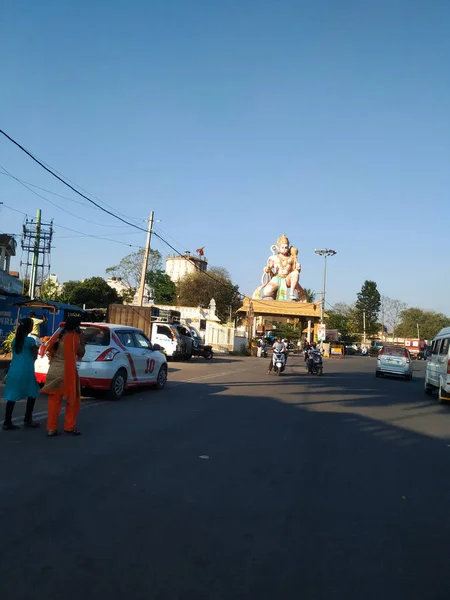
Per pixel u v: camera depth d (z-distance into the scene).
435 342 18.62
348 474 7.06
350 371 32.22
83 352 8.67
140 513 5.12
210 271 77.50
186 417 10.81
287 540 4.69
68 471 6.40
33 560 4.02
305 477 6.79
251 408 12.84
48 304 19.67
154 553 4.25
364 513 5.53
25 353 8.70
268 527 4.97
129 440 8.30
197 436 8.93
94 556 4.14
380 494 6.23
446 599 3.78
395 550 4.60
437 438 10.28
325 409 13.56
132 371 13.37
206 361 32.91
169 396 14.19
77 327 8.56
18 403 11.11
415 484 6.75
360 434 10.18
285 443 8.84
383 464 7.76
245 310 58.41
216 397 14.62
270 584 3.86
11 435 8.21
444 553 4.59
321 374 26.38
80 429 8.95
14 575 3.78
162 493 5.78
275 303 59.72
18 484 5.81
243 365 31.44
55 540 4.40
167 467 6.85
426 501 6.05
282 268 63.06
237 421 10.74
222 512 5.30
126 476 6.34
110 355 12.38
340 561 4.32
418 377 31.20
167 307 54.47
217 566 4.10
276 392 17.06
